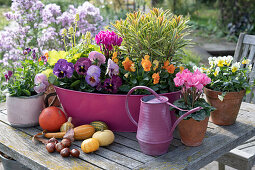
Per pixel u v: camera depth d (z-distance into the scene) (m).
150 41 1.53
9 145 1.36
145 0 5.60
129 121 1.48
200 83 1.27
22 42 3.41
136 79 1.49
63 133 1.43
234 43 6.84
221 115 1.55
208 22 8.35
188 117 1.28
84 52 1.64
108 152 1.30
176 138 1.44
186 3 8.62
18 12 3.50
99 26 3.96
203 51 5.89
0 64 3.52
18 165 1.57
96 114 1.48
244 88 1.56
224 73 1.55
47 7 3.55
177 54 1.67
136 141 1.41
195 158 1.24
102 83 1.49
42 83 1.52
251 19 7.60
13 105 1.52
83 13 3.46
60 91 1.51
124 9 5.55
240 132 1.49
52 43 3.60
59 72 1.45
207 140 1.41
